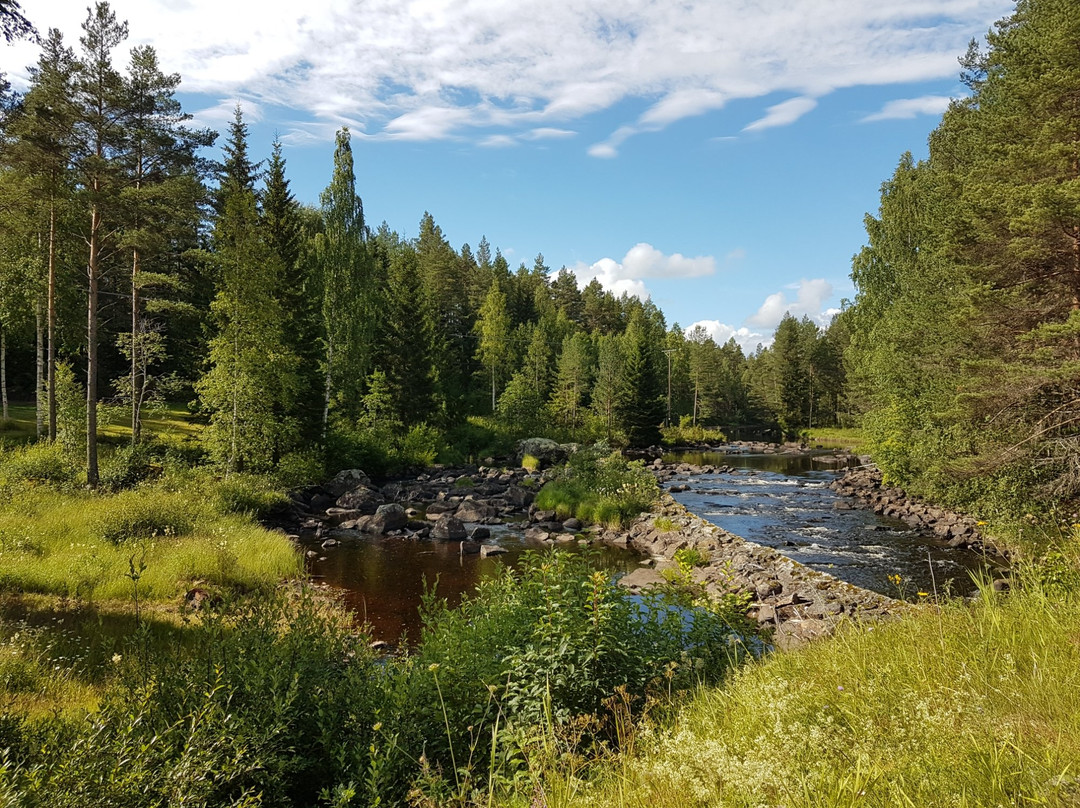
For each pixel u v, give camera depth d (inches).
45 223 979.3
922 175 1164.5
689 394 3533.5
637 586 563.8
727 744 142.3
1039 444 627.8
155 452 1064.8
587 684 211.8
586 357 2829.7
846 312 1477.6
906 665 175.6
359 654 265.0
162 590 466.0
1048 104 591.5
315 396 1304.1
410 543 811.4
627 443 2407.7
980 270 652.1
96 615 399.2
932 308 848.9
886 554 703.7
